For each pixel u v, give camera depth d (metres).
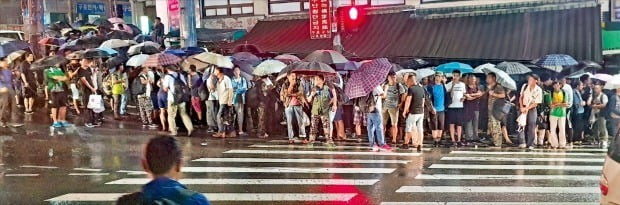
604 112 14.86
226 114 14.98
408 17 20.84
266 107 15.36
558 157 12.70
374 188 9.55
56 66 15.88
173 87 14.77
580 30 17.22
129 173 10.47
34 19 22.45
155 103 16.30
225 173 10.66
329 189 9.46
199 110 15.65
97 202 8.44
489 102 14.31
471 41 18.45
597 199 8.80
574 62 15.30
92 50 18.59
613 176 5.54
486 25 18.92
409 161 12.05
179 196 3.58
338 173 10.74
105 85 18.20
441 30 19.52
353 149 13.58
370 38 20.27
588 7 17.88
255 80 15.65
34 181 9.79
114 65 18.47
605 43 18.36
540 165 11.66
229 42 23.89
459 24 19.47
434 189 9.47
